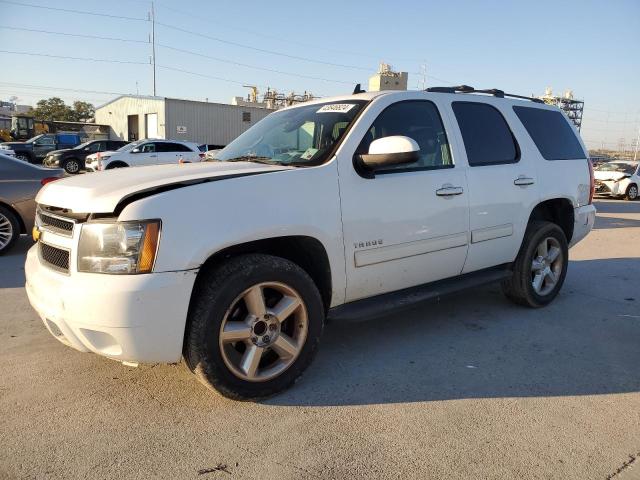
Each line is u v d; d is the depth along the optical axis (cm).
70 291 281
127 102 4109
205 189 296
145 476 252
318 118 391
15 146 3209
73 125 5106
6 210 725
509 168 460
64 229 306
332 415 310
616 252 851
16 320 462
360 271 358
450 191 404
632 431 296
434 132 414
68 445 276
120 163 2347
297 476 253
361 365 380
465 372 371
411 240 382
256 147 403
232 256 320
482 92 489
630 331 460
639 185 2061
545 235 497
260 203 309
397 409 318
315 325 338
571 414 314
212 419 303
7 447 273
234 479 251
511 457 270
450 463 264
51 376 354
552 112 543
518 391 343
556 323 478
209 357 297
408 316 491
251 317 312
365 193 355
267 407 318
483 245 439
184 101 3709
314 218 329
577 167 540
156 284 275
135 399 325
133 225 275
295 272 324
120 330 275
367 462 265
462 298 549
